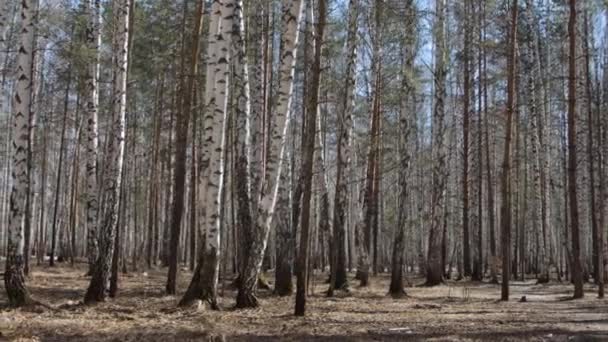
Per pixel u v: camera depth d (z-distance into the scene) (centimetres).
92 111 2080
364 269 2259
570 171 1778
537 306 1577
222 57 1316
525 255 3725
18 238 1270
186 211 3944
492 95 3628
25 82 1288
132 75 2552
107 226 1417
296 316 1245
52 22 2259
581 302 1680
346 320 1214
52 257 3034
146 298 1531
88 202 2170
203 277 1336
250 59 2197
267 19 2152
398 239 1892
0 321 1023
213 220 1331
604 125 2766
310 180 1239
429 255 2481
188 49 2169
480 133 3059
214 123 1325
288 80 1306
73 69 2508
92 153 2134
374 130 2194
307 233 1249
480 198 2914
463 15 2886
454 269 4559
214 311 1289
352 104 1964
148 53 2375
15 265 1265
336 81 2288
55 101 3844
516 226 3166
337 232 1880
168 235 3475
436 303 1658
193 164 2869
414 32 2030
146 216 3844
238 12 1633
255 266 1384
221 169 1336
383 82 2300
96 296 1400
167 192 3503
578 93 2902
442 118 2397
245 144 1598
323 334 1027
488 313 1397
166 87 2933
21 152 1280
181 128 1606
